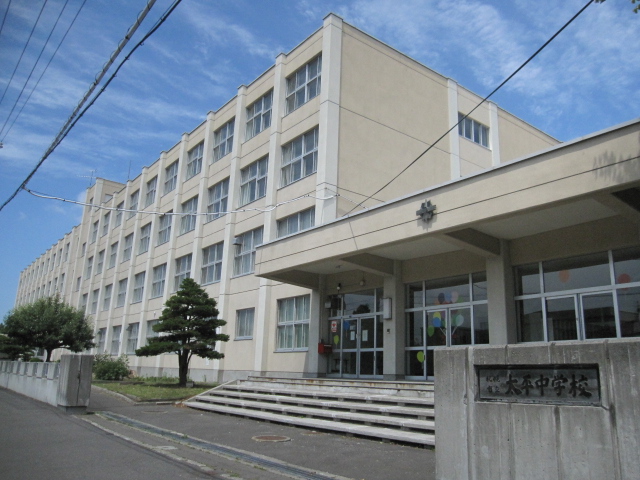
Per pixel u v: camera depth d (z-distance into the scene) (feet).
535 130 94.07
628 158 29.73
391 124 70.64
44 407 49.47
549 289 42.22
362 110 67.97
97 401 53.93
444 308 50.49
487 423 18.02
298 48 74.18
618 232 38.14
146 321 106.63
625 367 15.57
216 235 87.35
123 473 23.31
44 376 54.95
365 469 24.56
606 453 15.47
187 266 96.32
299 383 48.78
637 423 15.05
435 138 75.41
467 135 80.64
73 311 110.11
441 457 18.99
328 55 66.54
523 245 43.83
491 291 44.21
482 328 46.88
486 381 18.52
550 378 17.12
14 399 57.41
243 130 85.25
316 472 24.08
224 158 89.40
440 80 78.79
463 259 48.96
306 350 63.87
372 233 45.80
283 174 73.10
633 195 32.22
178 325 65.46
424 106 75.36
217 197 90.38
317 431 35.76
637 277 37.27
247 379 55.88
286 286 69.15
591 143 31.73
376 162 67.77
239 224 81.56
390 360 52.54
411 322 53.31
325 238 50.88
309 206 65.21
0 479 22.12
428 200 41.29
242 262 79.77
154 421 41.37
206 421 41.45
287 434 34.91
